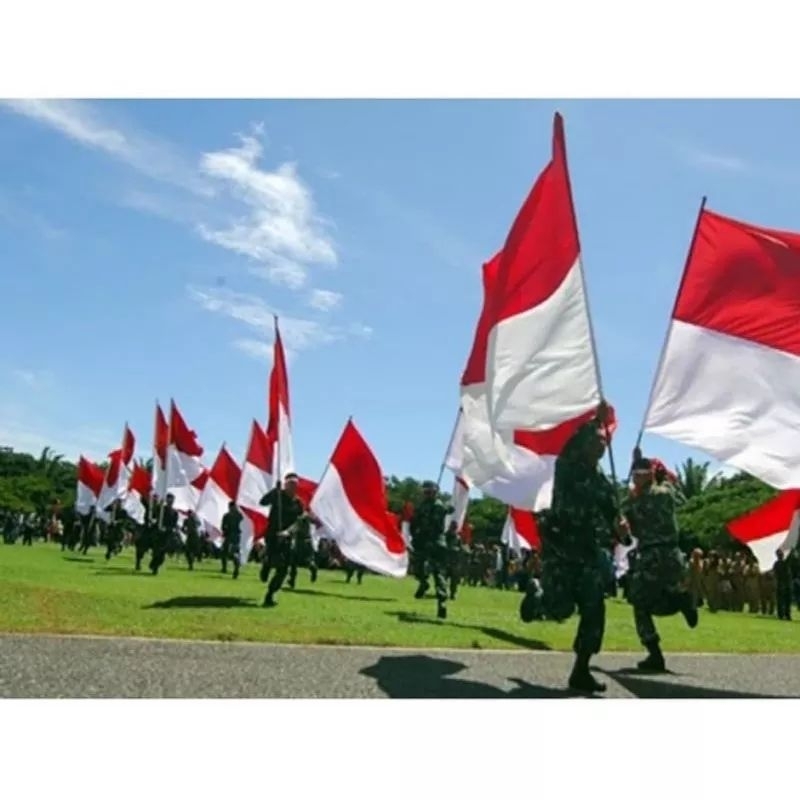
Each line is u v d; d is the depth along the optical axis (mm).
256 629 11055
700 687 9172
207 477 37469
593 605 8492
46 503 114312
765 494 63875
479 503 90188
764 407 9711
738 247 9953
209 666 8164
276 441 20625
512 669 9500
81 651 8445
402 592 25969
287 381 20891
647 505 10617
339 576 42781
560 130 10000
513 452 11562
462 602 21984
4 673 7250
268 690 7336
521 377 9609
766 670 10836
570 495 8703
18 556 31078
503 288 9734
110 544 34188
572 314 9797
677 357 9906
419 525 16719
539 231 9828
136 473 42500
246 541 26781
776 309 9859
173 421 33094
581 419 11008
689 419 9797
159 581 20594
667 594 10391
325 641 10414
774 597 29031
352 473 21812
